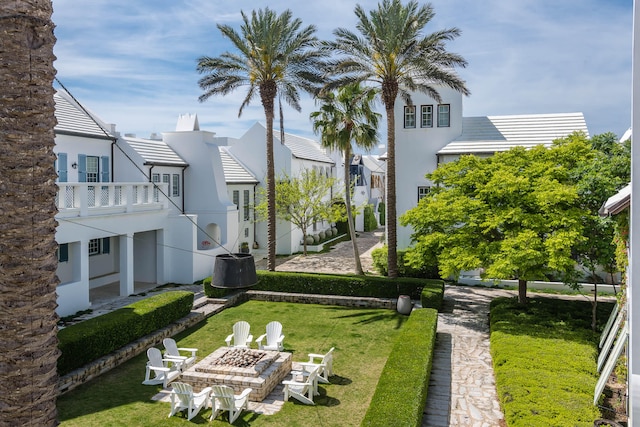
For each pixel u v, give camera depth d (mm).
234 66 25016
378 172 64000
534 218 16891
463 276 26203
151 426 11070
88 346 13859
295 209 34531
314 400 12492
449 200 19500
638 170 7980
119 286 25344
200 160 29391
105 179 25562
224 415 11664
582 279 24391
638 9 7859
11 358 5766
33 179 5859
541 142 26906
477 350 15898
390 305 21734
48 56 6031
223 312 21391
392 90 22609
